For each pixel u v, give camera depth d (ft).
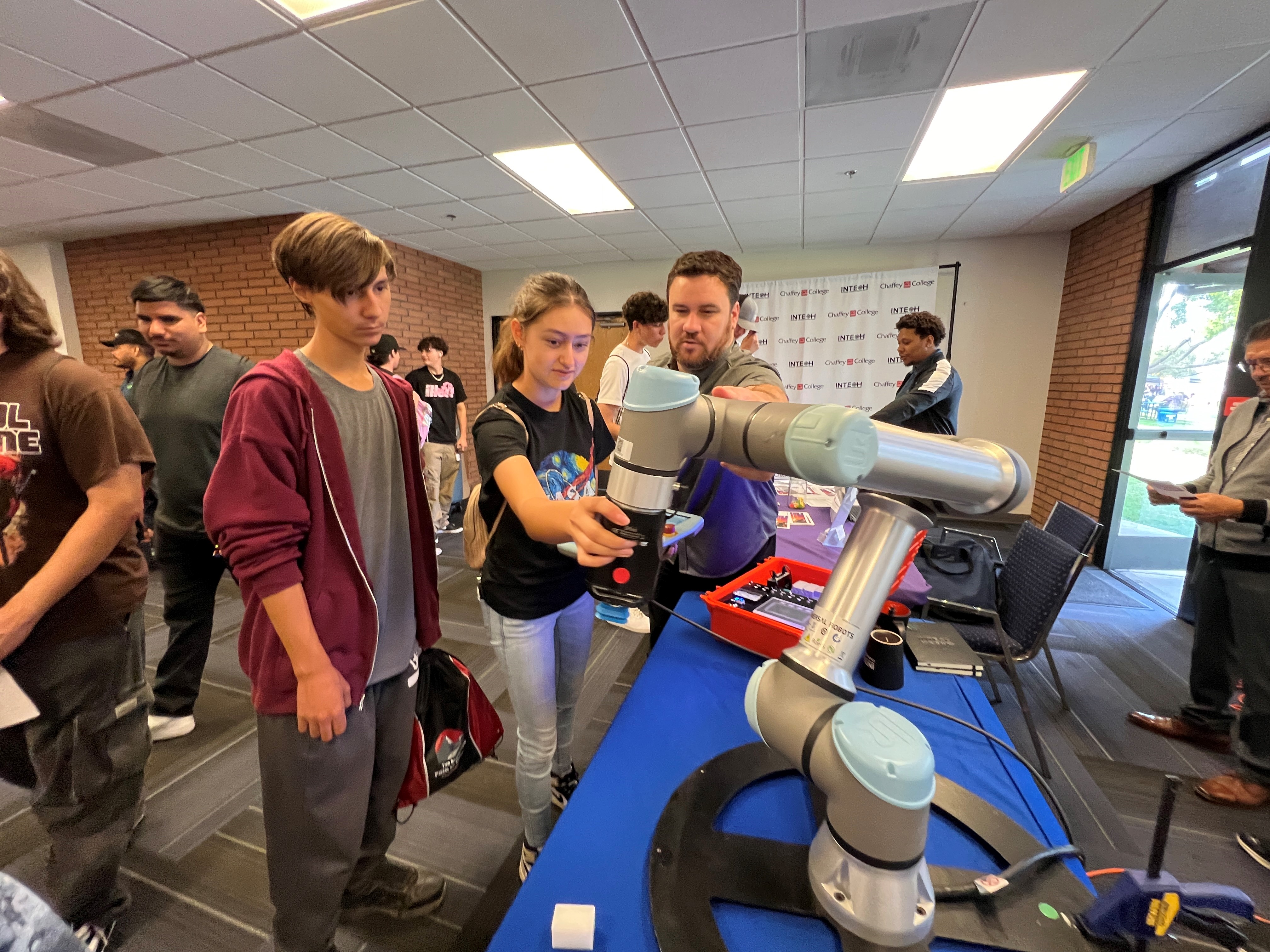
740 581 3.84
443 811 4.78
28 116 7.62
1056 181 10.02
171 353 5.40
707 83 6.77
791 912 1.58
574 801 2.13
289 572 2.39
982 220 12.39
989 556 6.41
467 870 4.23
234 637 7.91
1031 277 13.65
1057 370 13.51
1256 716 4.89
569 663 3.85
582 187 10.39
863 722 1.42
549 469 3.21
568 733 4.16
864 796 1.36
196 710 6.18
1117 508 11.09
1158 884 1.35
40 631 3.06
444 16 5.57
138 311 5.19
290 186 10.35
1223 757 5.52
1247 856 4.42
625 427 1.54
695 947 1.49
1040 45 6.07
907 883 1.43
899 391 8.71
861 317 14.70
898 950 1.41
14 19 5.57
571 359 2.95
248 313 13.19
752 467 1.49
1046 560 5.33
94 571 3.20
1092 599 9.58
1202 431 9.73
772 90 6.93
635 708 2.74
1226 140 8.43
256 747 5.59
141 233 13.61
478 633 8.33
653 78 6.67
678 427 1.47
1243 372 7.97
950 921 1.53
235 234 12.80
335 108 7.37
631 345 7.80
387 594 2.93
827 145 8.55
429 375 13.53
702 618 3.75
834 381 15.15
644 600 1.59
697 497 4.05
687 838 1.85
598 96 7.07
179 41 5.96
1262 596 4.95
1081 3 5.41
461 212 11.86
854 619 1.51
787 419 1.34
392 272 2.66
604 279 16.96
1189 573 8.53
